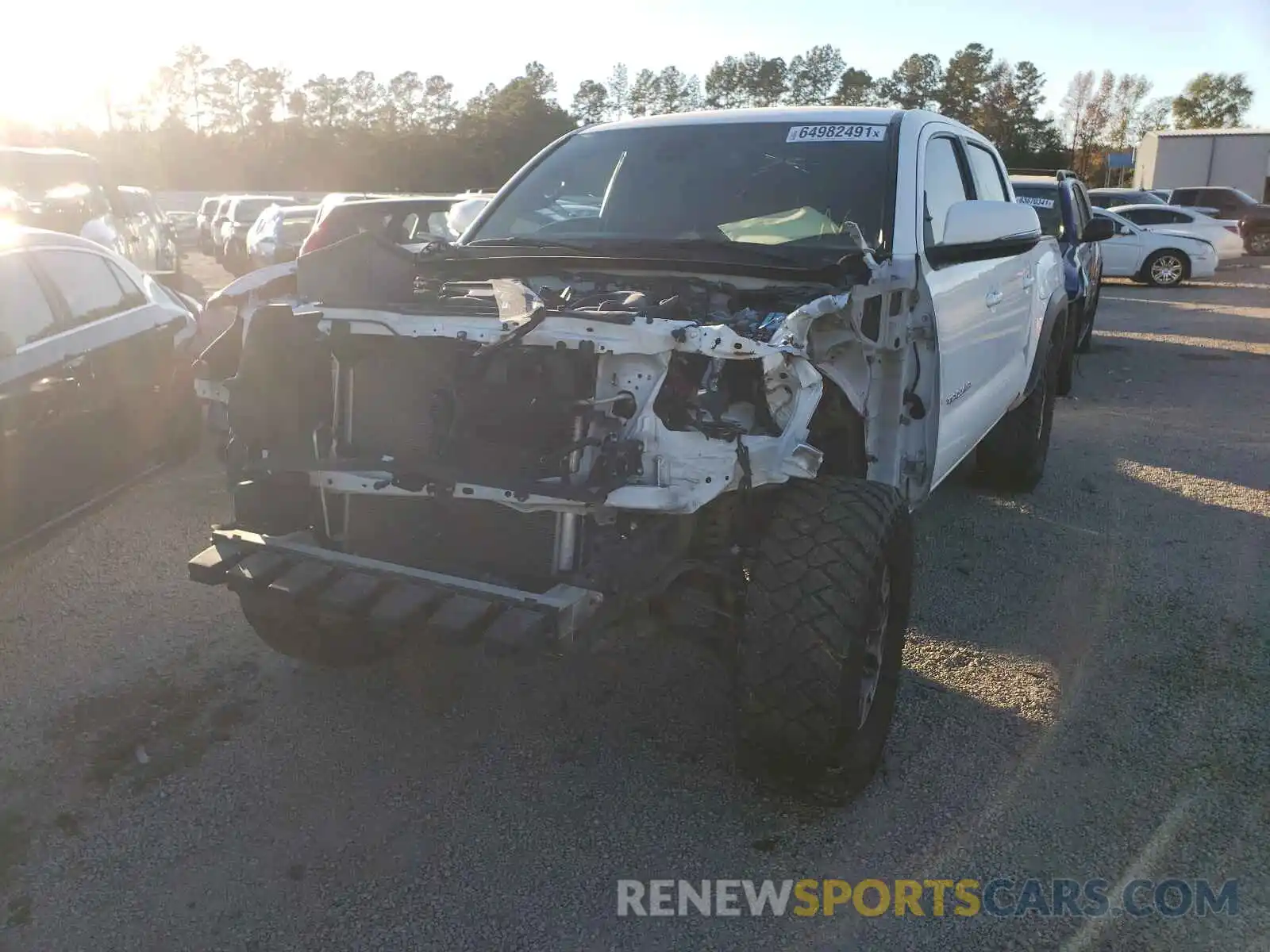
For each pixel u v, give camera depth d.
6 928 2.70
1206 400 9.61
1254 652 4.32
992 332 5.04
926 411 4.07
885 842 3.10
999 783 3.39
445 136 68.25
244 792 3.30
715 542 3.22
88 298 5.46
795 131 4.50
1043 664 4.21
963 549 5.53
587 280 3.84
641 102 74.00
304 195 34.09
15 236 5.19
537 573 2.97
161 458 5.96
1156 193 31.64
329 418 3.27
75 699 3.85
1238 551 5.48
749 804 3.28
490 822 3.17
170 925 2.72
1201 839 3.10
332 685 3.99
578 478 2.88
